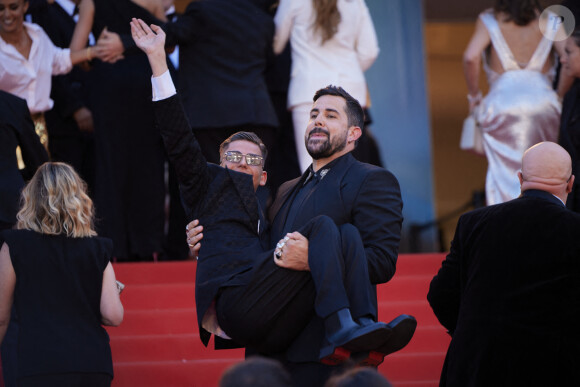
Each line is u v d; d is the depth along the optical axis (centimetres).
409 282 1229
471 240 756
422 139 2069
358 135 757
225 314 699
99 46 1306
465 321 731
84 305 750
